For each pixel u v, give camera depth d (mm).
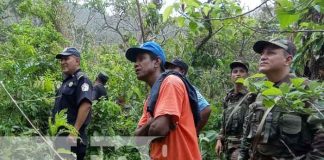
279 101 2135
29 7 8984
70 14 10734
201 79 7230
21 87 4160
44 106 4254
